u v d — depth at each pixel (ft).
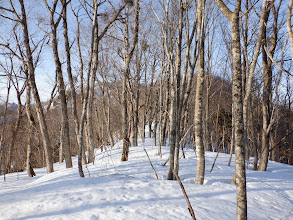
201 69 24.45
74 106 50.14
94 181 24.85
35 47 57.21
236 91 13.14
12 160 80.02
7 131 72.43
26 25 43.47
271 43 39.29
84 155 48.19
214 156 51.72
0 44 41.24
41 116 43.45
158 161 41.70
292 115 81.15
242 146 12.81
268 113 42.01
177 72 29.30
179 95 29.60
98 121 83.51
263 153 41.14
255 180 28.66
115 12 43.88
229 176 31.27
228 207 18.03
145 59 70.44
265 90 41.86
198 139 25.31
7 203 18.26
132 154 51.31
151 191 20.88
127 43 51.93
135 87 69.62
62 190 21.34
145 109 87.25
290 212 18.01
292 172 40.09
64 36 47.03
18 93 62.08
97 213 15.88
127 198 18.90
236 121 13.05
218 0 14.21
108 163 40.75
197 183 25.22
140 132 81.76
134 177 26.81
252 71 25.72
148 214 15.88
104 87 82.99
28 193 21.12
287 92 75.72
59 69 45.27
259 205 19.60
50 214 15.89
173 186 22.72
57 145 88.33
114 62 69.26
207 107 49.96
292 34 12.00
